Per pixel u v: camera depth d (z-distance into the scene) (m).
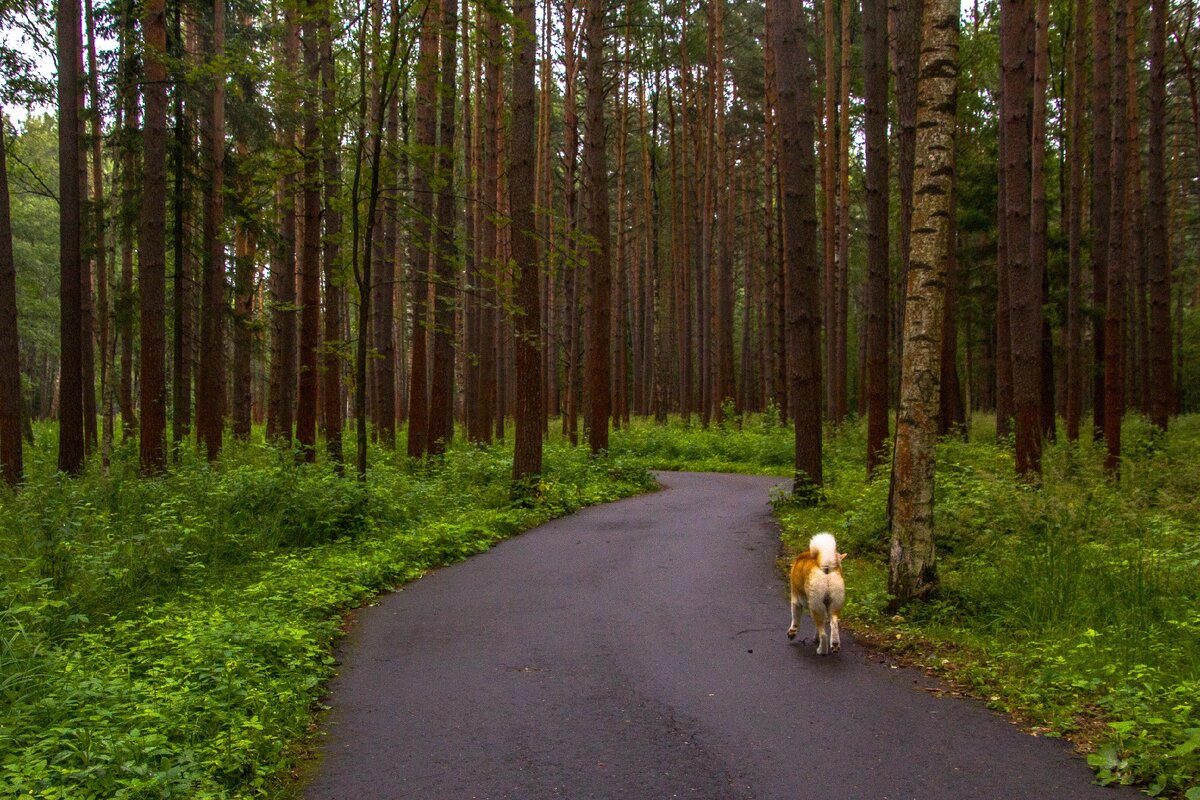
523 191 15.13
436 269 25.92
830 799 4.27
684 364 34.44
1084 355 31.53
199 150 19.00
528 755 4.92
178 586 8.96
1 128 14.20
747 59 35.62
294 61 18.00
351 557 10.26
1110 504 10.89
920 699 5.78
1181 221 38.81
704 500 16.98
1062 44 25.05
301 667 6.51
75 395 14.62
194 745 4.80
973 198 27.11
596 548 11.79
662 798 4.32
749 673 6.39
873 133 15.56
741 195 47.19
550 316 33.12
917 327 7.81
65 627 7.12
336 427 16.83
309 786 4.58
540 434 15.85
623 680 6.25
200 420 18.22
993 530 9.72
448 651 7.14
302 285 16.23
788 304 15.19
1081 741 4.95
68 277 14.59
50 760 4.41
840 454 22.11
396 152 13.09
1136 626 6.73
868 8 15.67
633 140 41.25
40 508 10.62
